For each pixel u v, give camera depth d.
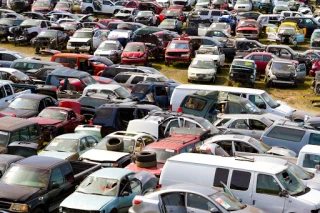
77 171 17.03
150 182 15.82
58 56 36.47
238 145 19.17
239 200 14.45
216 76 39.22
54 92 28.31
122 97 27.88
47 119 23.66
